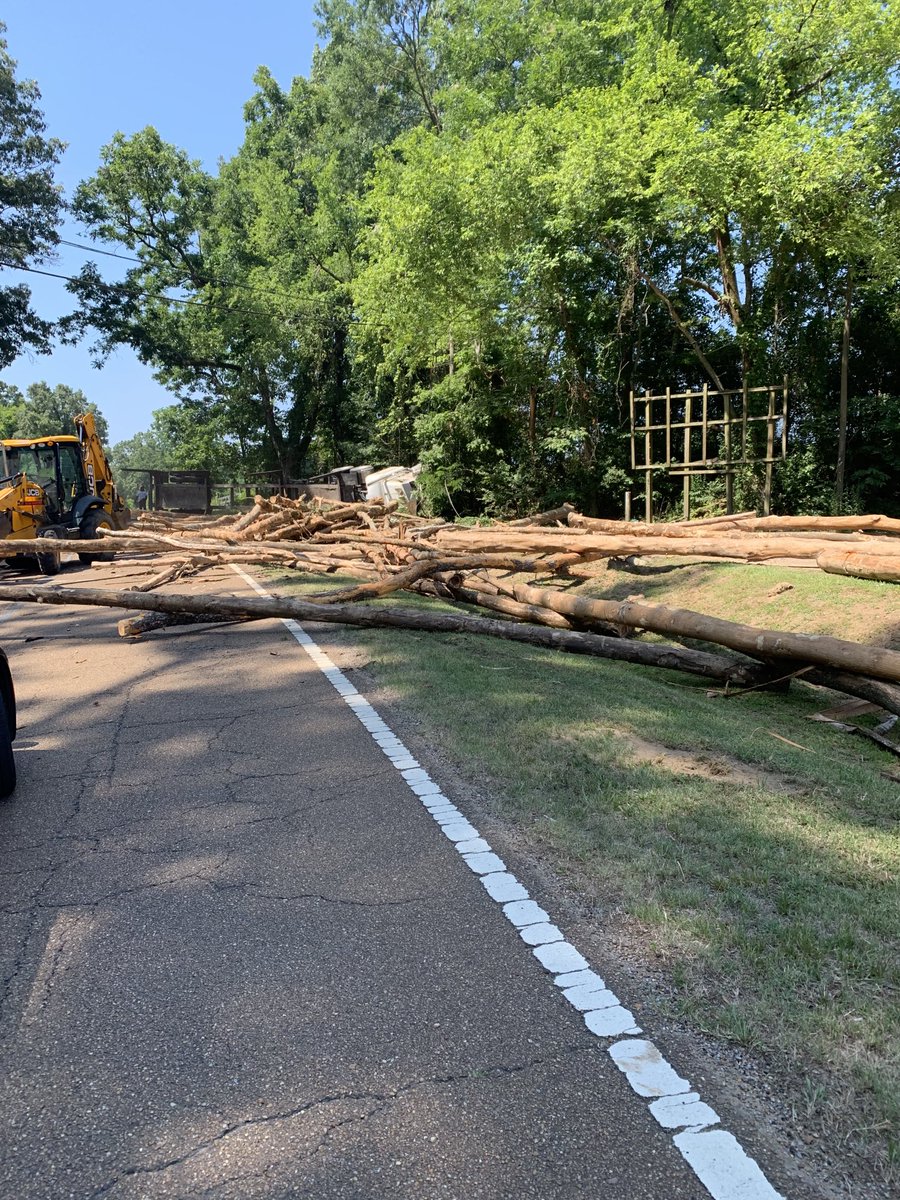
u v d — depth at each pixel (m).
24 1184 2.11
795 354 18.48
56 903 3.64
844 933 3.03
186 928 3.38
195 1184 2.09
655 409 21.33
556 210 18.81
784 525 12.65
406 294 21.98
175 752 5.77
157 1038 2.68
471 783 4.86
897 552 9.27
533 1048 2.56
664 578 13.10
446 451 25.66
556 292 19.92
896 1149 2.09
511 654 8.44
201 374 44.72
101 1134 2.27
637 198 17.00
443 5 34.56
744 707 7.30
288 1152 2.18
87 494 21.03
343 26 40.47
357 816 4.46
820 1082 2.34
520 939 3.18
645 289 19.86
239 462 47.53
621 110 16.55
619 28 18.81
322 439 44.38
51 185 34.62
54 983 3.02
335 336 41.22
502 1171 2.09
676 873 3.59
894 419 17.86
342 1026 2.70
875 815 4.40
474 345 24.27
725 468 17.47
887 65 15.30
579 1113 2.28
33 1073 2.54
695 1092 2.33
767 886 3.46
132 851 4.16
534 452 23.08
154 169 40.47
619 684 7.23
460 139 22.94
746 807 4.32
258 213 43.09
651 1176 2.06
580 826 4.13
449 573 12.50
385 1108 2.33
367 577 13.55
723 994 2.75
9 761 4.91
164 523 21.16
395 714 6.39
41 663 9.11
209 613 10.40
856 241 15.57
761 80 16.47
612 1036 2.59
